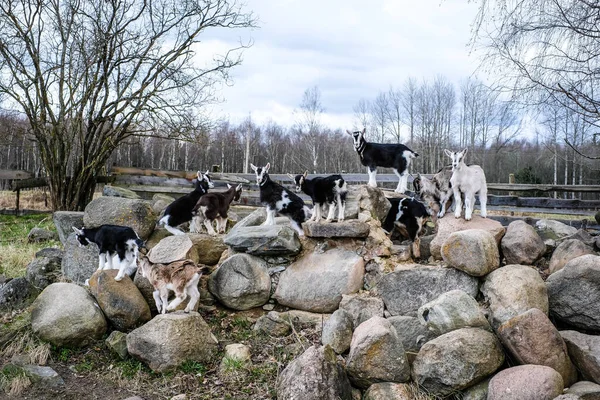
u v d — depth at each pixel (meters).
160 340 5.55
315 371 4.77
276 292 6.93
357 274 6.69
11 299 6.95
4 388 5.29
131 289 6.40
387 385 4.84
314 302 6.62
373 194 7.61
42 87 11.24
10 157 29.75
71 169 14.54
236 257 6.88
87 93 11.62
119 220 7.85
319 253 7.12
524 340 4.67
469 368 4.70
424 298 6.05
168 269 5.93
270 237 6.94
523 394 4.19
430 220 7.98
